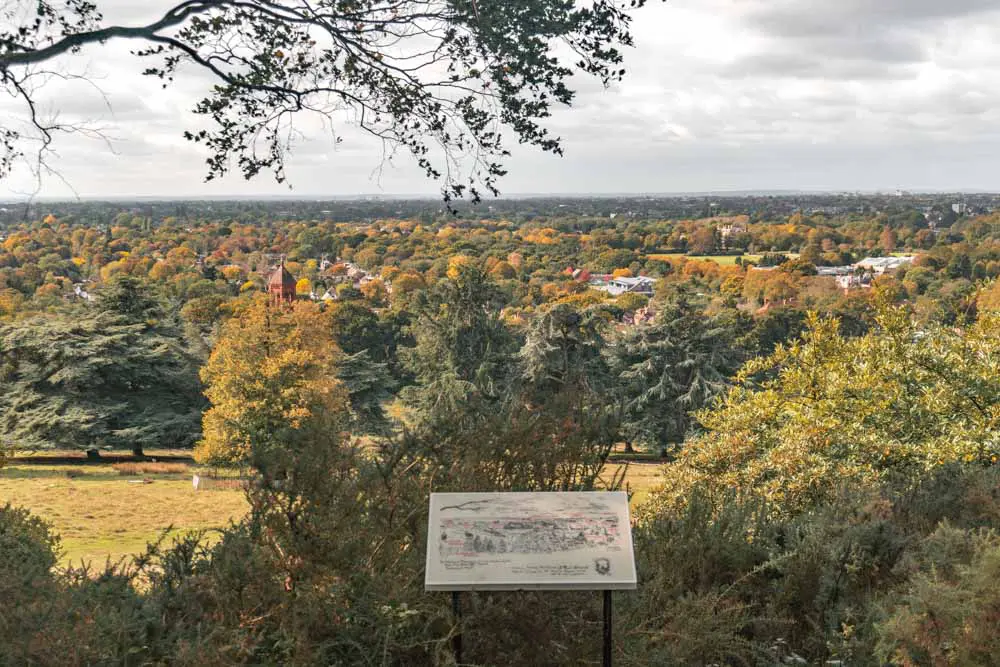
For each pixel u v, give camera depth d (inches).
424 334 1437.0
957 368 334.6
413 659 142.8
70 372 1592.0
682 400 1531.7
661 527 181.3
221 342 1417.3
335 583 137.9
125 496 1123.9
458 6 229.9
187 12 238.2
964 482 226.1
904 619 136.5
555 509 137.2
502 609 143.1
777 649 160.2
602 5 229.6
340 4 243.9
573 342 1285.7
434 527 135.2
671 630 147.9
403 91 249.8
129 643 124.8
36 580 138.5
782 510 279.0
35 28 234.4
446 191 256.4
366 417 1594.5
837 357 386.6
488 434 165.0
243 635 130.2
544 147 248.7
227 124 254.1
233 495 1147.3
